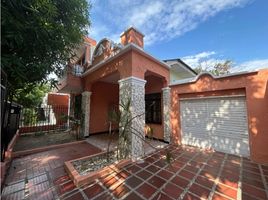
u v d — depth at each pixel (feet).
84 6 14.82
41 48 12.14
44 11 10.45
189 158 15.90
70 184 10.60
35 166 13.80
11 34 9.21
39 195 9.30
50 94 40.16
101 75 21.65
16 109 20.68
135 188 10.07
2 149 10.98
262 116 14.53
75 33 15.07
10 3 8.96
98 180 11.14
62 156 16.76
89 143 22.75
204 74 19.31
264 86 14.53
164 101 23.66
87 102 26.48
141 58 17.79
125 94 16.67
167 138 22.89
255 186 10.28
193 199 8.86
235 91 16.99
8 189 9.93
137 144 16.03
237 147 16.74
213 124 18.86
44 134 29.01
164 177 11.60
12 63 9.92
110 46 21.33
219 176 11.71
